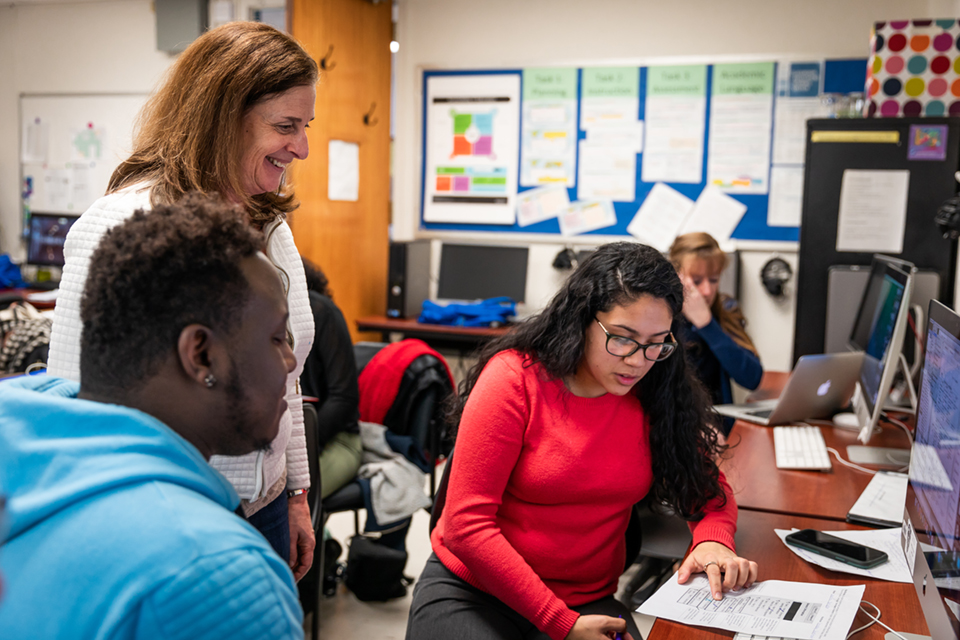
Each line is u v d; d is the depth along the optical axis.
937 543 0.95
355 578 2.50
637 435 1.37
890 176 3.16
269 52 1.15
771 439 2.07
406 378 2.60
